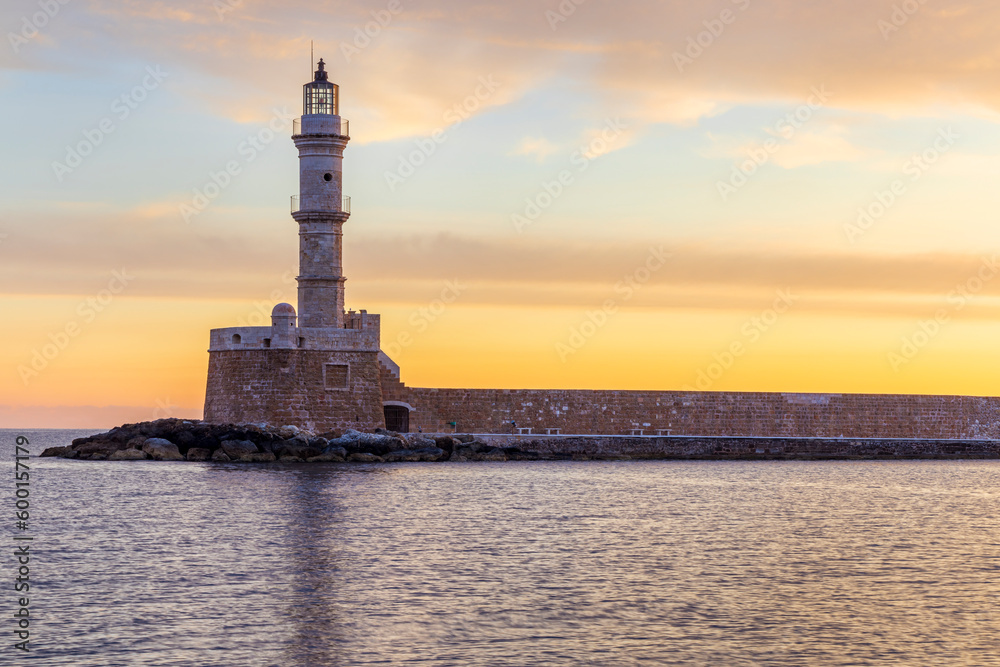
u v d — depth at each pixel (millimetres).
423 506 51594
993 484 67375
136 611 29266
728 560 37656
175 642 26391
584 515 49281
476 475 67938
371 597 31078
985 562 37812
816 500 57125
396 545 40000
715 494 59500
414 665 24906
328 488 58719
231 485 60031
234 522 45562
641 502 54875
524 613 29406
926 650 26297
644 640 26953
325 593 31562
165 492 56781
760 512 51438
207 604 30125
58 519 46562
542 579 33844
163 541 40656
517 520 47219
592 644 26562
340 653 25688
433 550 39000
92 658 25125
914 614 29672
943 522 48656
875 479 70188
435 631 27547
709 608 30156
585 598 31219
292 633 27266
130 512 48781
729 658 25594
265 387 75312
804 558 38281
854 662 25375
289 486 59500
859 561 37750
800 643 26797
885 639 27172
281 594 31391
